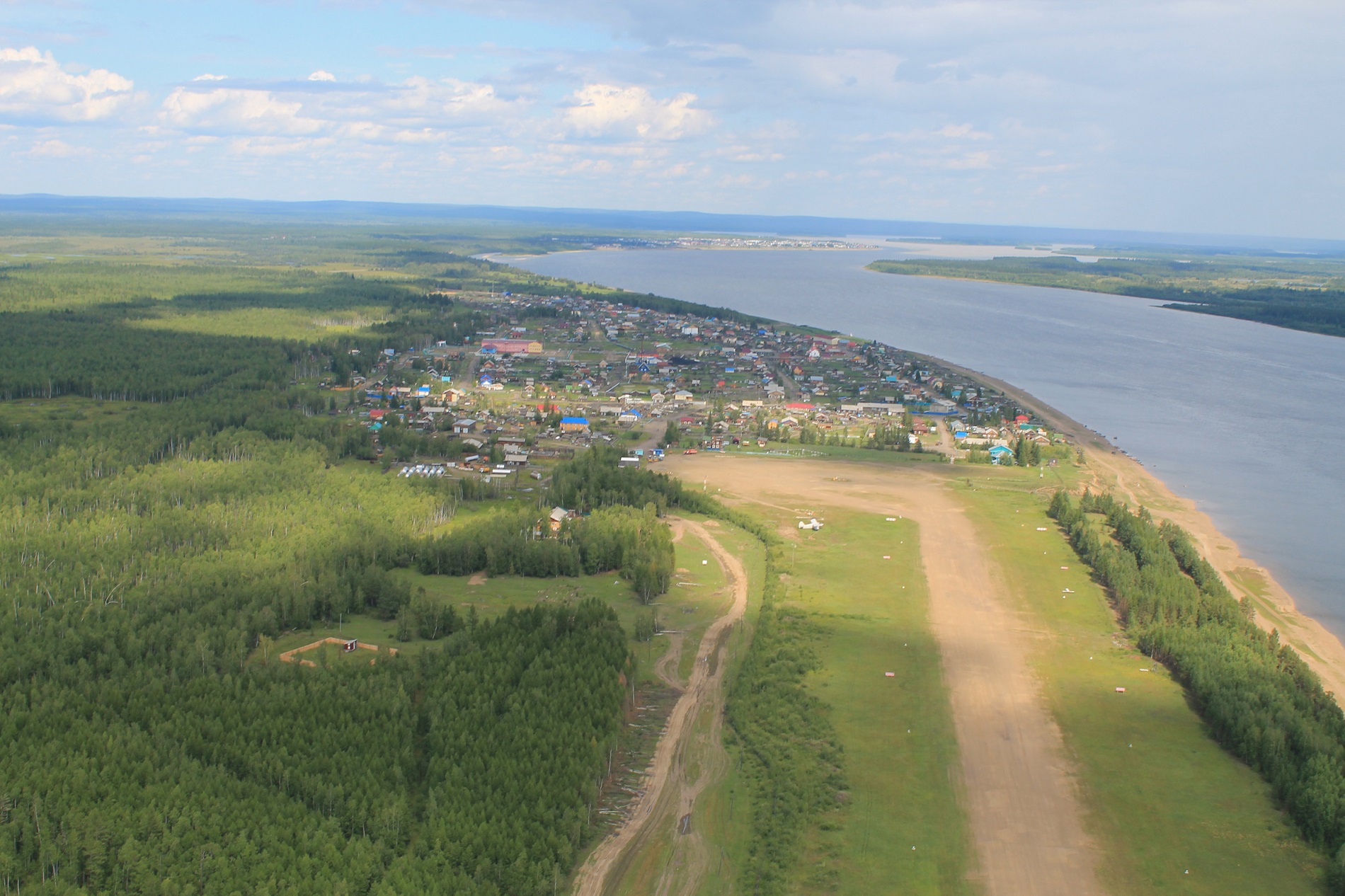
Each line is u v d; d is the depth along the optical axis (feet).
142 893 444.14
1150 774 579.89
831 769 577.02
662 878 485.15
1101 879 488.02
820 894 473.26
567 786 533.14
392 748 556.51
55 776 503.61
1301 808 526.57
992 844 513.45
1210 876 490.90
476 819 501.56
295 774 524.11
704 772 579.07
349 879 456.04
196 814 482.69
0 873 447.83
